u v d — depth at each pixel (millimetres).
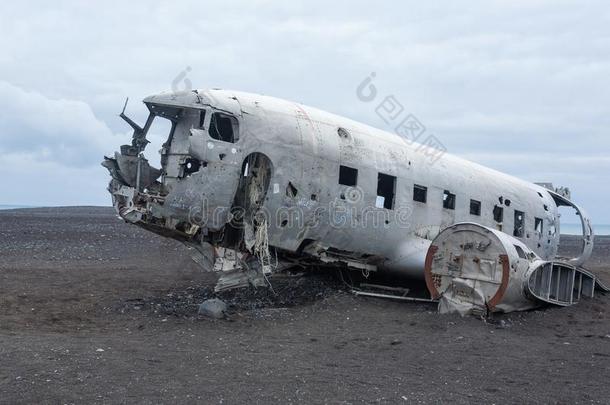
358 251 12336
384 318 10352
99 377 6203
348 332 9234
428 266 11156
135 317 9961
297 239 11203
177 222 10273
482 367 7395
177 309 10539
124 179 10438
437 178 13742
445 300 10883
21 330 8844
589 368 7516
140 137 10641
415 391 6242
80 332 8828
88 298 11820
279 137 10820
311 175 11117
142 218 10047
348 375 6758
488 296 10438
